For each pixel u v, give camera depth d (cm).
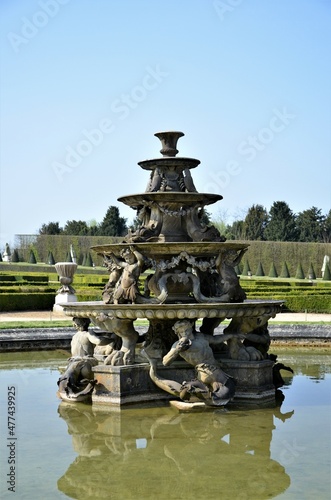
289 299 2952
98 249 1205
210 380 1090
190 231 1226
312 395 1193
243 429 953
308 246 5794
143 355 1138
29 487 718
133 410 1072
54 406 1111
